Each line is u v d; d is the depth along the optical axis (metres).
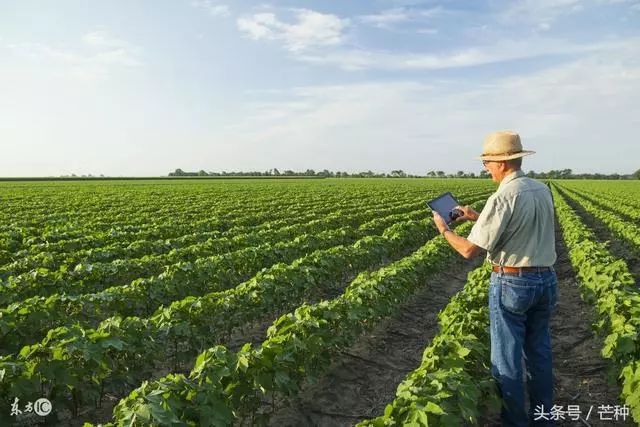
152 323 6.66
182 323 6.68
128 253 13.82
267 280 8.77
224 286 10.95
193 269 10.11
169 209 29.80
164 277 9.41
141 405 4.01
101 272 10.26
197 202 37.03
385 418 4.11
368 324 8.28
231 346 8.16
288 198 43.25
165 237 18.50
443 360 5.20
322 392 6.54
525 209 4.54
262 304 8.29
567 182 113.12
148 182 93.69
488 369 5.63
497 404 4.89
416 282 10.82
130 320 6.21
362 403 6.33
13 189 59.09
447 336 5.83
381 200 39.53
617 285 8.03
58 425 5.64
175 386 4.40
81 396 5.52
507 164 4.74
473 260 15.89
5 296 8.36
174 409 4.19
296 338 5.78
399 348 8.23
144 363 6.39
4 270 11.03
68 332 5.52
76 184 79.69
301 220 23.05
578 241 14.76
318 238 15.04
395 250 15.20
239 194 50.38
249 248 12.53
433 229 20.09
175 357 6.89
